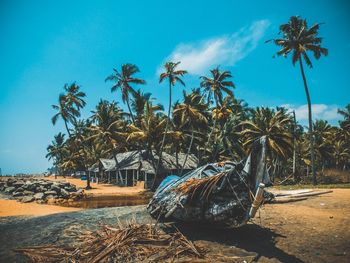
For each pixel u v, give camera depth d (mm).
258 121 33406
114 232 7992
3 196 26203
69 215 11422
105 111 43188
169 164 43312
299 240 7547
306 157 49969
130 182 47969
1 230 9602
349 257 6277
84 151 52156
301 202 12602
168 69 34844
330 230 8258
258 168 7191
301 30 28828
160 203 9055
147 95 48875
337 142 57938
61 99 45719
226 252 6793
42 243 7938
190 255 6590
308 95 29547
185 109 38062
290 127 37625
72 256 6598
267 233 8203
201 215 7820
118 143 44500
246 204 7312
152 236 7551
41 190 28234
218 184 7680
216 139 44719
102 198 29250
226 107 43844
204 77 38906
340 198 13227
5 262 6637
